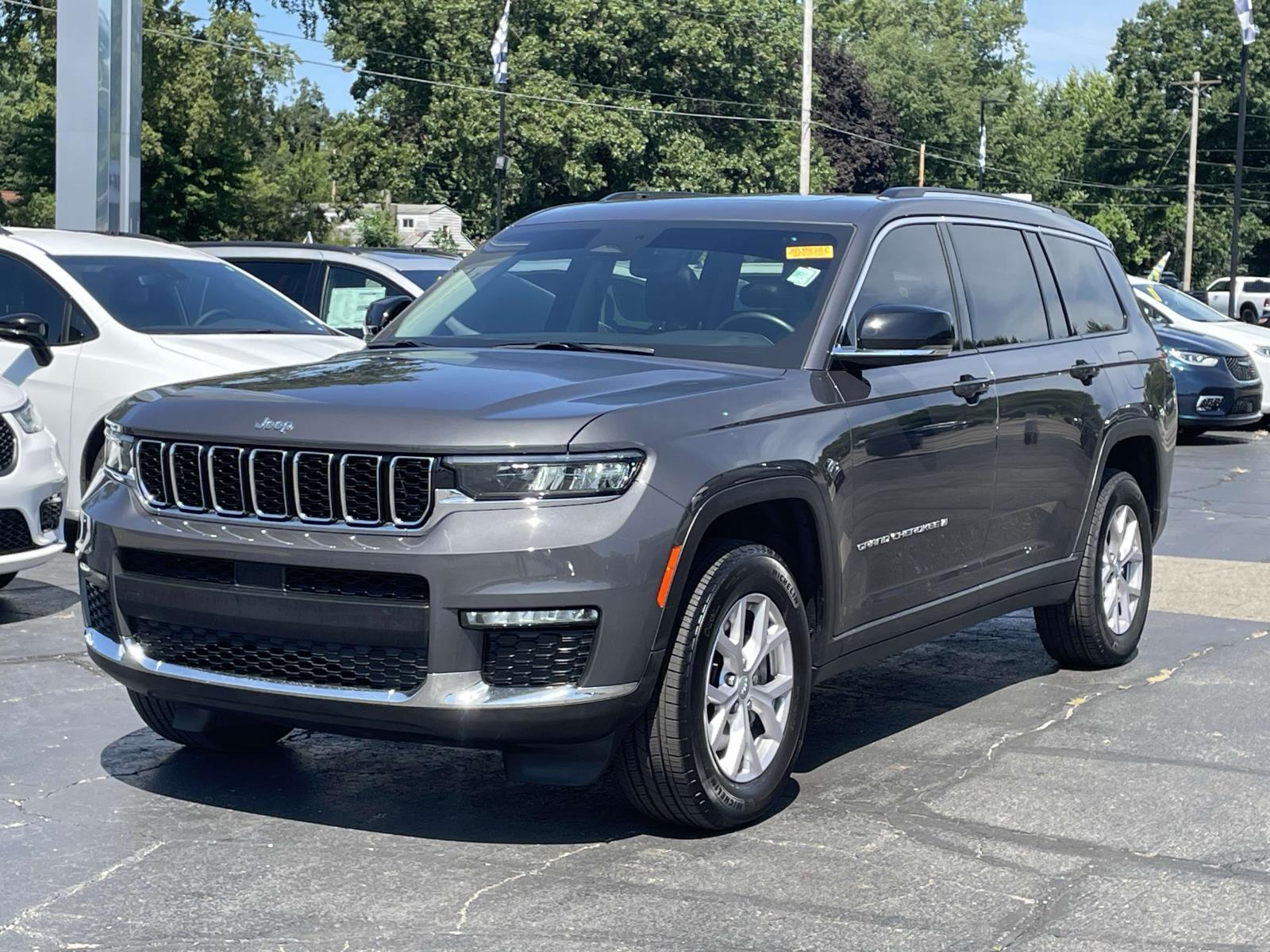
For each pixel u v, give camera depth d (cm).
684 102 6028
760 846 452
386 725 421
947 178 8644
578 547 413
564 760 433
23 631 736
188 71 5025
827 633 500
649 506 423
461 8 5809
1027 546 625
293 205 6328
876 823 475
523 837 458
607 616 416
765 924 390
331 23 6188
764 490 458
